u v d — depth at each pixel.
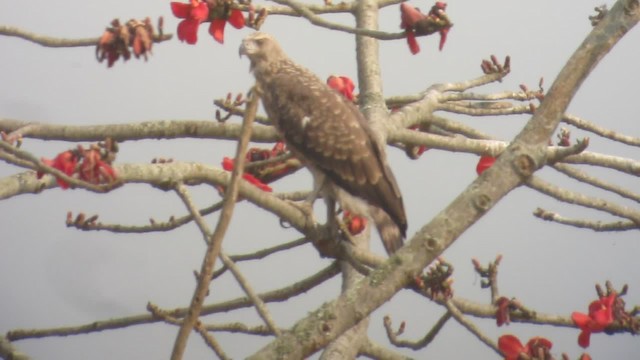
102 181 9.34
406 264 8.55
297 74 12.91
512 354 9.73
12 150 8.96
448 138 13.26
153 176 10.09
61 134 11.80
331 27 11.21
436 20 10.91
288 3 11.30
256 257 12.68
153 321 11.75
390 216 12.00
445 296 9.77
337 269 12.45
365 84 13.95
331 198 12.25
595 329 10.10
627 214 12.91
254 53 12.98
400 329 11.55
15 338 11.61
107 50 9.91
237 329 11.95
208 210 12.25
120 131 11.86
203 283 7.41
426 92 14.30
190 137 12.05
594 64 9.49
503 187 8.92
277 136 12.74
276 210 10.85
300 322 8.45
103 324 11.65
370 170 12.09
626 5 9.61
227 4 11.06
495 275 10.66
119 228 12.14
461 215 8.73
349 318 8.42
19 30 10.28
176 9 11.00
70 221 12.02
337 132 12.27
